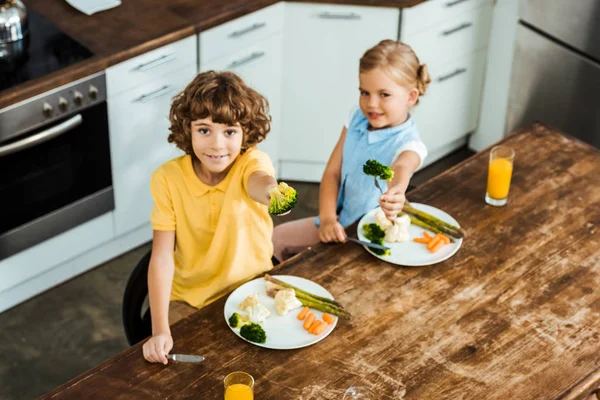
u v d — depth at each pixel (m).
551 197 2.70
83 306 3.57
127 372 2.10
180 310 2.55
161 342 2.14
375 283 2.36
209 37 3.53
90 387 2.06
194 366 2.11
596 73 3.81
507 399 2.03
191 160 2.38
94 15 3.48
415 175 4.36
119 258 3.81
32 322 3.48
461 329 2.22
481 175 2.80
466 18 3.99
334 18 3.75
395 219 2.50
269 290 2.31
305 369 2.10
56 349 3.37
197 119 2.20
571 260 2.46
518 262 2.44
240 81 2.24
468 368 2.11
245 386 1.96
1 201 3.24
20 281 3.47
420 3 3.75
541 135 2.99
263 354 2.14
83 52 3.26
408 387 2.05
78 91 3.21
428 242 2.48
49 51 3.26
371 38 3.82
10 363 3.30
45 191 3.35
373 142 2.76
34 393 3.19
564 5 3.78
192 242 2.46
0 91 3.04
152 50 3.36
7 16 3.24
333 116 4.04
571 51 3.87
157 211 2.39
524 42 4.02
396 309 2.28
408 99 2.71
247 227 2.43
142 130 3.52
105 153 3.45
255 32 3.67
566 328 2.23
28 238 3.39
